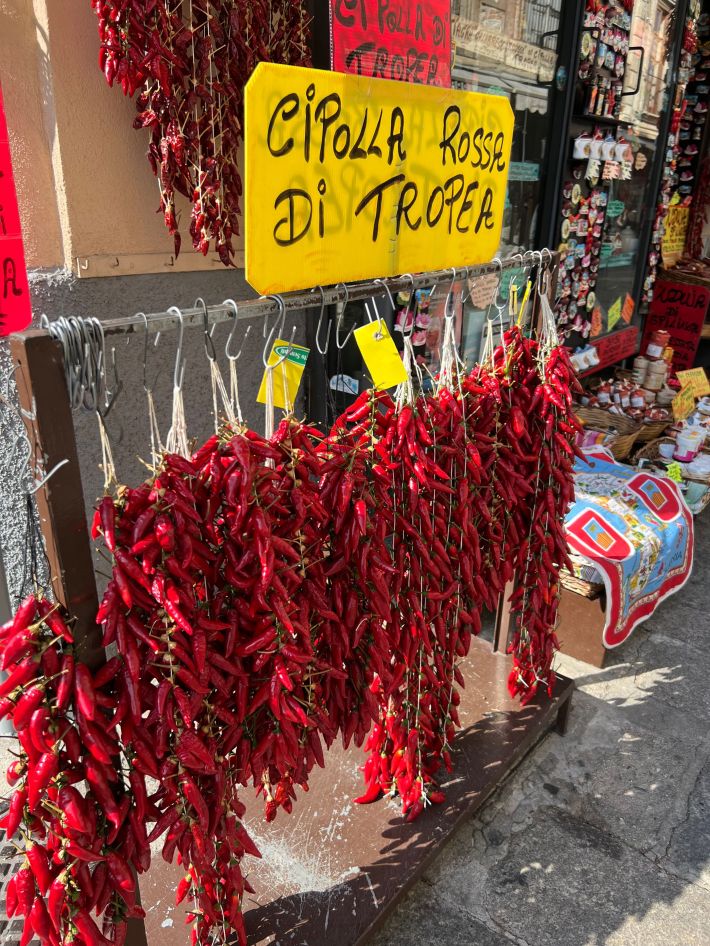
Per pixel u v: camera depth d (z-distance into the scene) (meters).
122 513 1.32
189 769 1.46
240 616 1.51
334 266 1.70
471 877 2.35
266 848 2.17
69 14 2.36
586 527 3.44
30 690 1.22
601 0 4.53
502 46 3.91
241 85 2.53
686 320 7.04
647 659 3.53
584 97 4.59
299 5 2.63
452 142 1.97
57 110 2.42
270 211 1.48
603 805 2.64
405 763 2.23
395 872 2.09
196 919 1.71
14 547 2.86
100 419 1.28
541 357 2.35
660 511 3.73
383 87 1.67
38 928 1.31
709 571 4.40
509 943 2.14
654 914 2.24
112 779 1.32
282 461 1.52
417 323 3.63
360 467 1.72
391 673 2.11
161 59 2.20
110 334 1.26
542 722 2.71
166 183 2.41
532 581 2.61
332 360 3.61
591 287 5.48
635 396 5.70
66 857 1.32
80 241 2.61
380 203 1.79
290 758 1.62
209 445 1.43
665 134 6.12
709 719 3.11
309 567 1.64
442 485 1.97
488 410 2.21
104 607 1.29
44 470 1.19
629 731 3.02
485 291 2.64
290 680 1.51
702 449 5.27
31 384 1.14
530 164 4.47
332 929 1.93
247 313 1.48
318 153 1.56
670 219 7.22
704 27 6.96
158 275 2.90
